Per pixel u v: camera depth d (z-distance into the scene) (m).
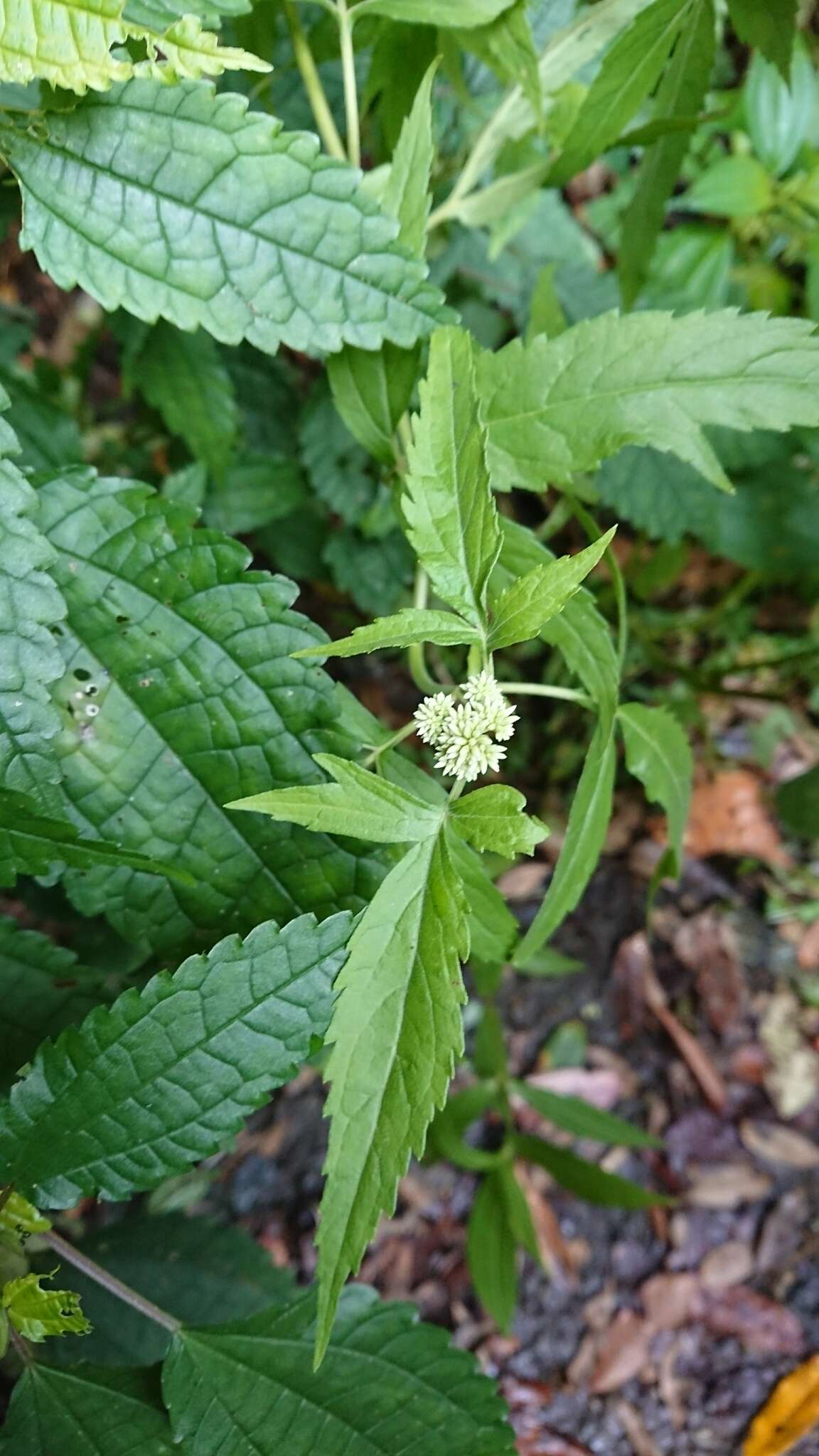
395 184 0.32
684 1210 0.55
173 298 0.30
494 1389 0.33
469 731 0.28
